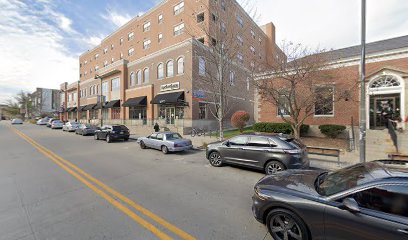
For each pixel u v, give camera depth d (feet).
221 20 42.09
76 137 68.23
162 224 12.41
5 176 22.75
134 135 71.72
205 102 78.13
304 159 22.71
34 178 21.98
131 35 121.80
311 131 47.62
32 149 42.47
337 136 43.88
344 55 44.86
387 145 34.65
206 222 12.68
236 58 53.21
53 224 12.43
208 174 23.80
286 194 10.80
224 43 41.83
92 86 140.56
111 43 138.51
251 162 24.39
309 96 32.17
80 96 160.56
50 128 115.24
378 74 40.65
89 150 41.73
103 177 22.40
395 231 7.81
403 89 38.34
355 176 10.39
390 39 51.78
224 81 44.91
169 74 82.74
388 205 8.51
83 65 173.47
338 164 27.20
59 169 25.93
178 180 21.43
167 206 14.98
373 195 8.87
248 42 84.58
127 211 14.14
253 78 35.99
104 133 57.26
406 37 48.75
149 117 88.48
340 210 9.09
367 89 41.78
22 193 17.56
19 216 13.46
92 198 16.46
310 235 9.96
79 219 13.05
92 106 132.46
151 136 41.88
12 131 91.20
